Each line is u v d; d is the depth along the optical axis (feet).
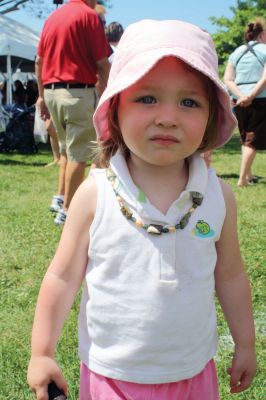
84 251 5.09
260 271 11.33
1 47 43.83
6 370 7.88
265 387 7.39
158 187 5.13
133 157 5.24
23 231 15.02
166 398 5.00
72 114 14.97
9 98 46.01
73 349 8.32
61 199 17.49
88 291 5.06
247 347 5.55
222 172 26.53
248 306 5.58
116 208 4.95
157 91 4.84
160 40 4.91
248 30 21.25
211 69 4.94
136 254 4.86
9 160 33.09
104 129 5.57
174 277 4.85
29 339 8.79
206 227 5.02
